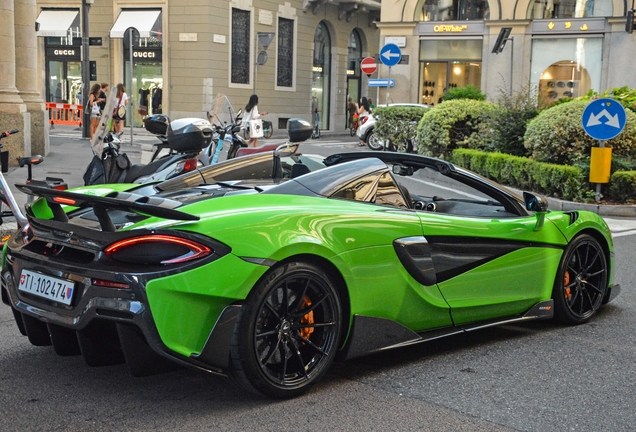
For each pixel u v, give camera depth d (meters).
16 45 15.75
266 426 3.42
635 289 6.51
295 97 33.97
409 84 27.19
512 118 15.14
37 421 3.44
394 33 27.23
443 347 4.73
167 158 7.77
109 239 3.49
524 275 4.89
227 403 3.68
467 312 4.55
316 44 35.72
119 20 29.38
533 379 4.17
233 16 30.19
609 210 11.65
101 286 3.41
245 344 3.51
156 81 29.58
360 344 4.00
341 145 25.39
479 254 4.60
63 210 4.10
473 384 4.06
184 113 29.23
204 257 3.40
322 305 3.82
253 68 31.22
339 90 37.22
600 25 24.88
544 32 25.48
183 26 28.92
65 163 15.28
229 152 9.99
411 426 3.47
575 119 12.80
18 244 4.01
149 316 3.32
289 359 3.78
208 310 3.42
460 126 16.84
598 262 5.43
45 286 3.68
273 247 3.55
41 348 4.55
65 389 3.85
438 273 4.39
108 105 8.30
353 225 3.94
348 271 3.87
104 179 8.30
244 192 4.14
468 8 26.53
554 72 25.62
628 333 5.14
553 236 5.06
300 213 3.78
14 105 14.71
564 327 5.27
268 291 3.56
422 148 17.11
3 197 6.79
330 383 4.01
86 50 22.98
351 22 37.47
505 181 14.20
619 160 12.41
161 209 3.36
